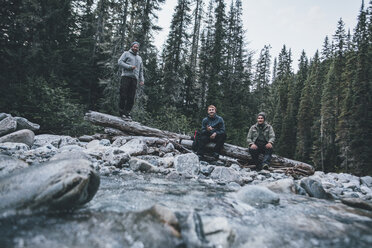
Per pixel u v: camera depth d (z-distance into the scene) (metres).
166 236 1.42
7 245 1.21
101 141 6.37
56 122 9.45
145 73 17.86
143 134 7.09
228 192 2.89
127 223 1.57
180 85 23.19
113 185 2.85
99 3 19.52
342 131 31.11
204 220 1.65
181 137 7.30
